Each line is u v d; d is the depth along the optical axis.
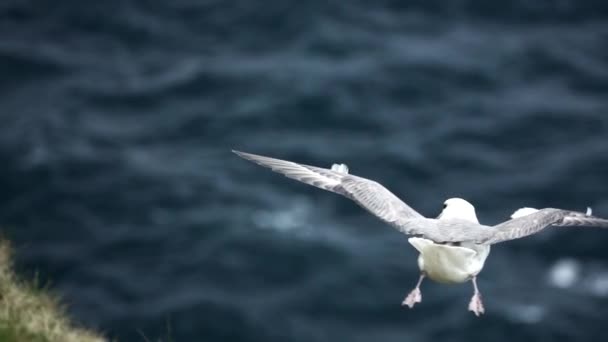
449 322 41.72
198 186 50.72
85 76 61.22
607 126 55.84
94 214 48.44
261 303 42.53
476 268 11.87
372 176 52.09
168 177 51.28
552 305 42.75
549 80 61.03
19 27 66.19
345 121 56.91
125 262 45.22
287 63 62.50
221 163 52.97
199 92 59.91
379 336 41.09
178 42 65.75
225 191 50.31
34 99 58.66
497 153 53.88
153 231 47.31
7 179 50.44
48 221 47.78
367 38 64.88
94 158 52.56
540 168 52.16
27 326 15.21
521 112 57.22
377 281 44.00
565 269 45.25
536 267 45.53
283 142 55.09
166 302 42.19
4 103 58.03
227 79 60.75
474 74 61.12
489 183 51.22
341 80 60.03
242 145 54.94
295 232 47.16
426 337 41.12
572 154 53.28
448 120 56.72
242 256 45.62
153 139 55.34
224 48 64.88
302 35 65.62
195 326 40.94
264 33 66.12
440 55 62.84
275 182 51.16
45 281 41.94
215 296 42.75
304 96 58.62
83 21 67.12
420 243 11.80
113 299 42.50
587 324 41.72
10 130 54.66
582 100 58.75
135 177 51.12
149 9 68.56
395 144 54.56
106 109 58.16
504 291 43.62
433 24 66.69
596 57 62.97
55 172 50.97
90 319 40.91
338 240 46.66
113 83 60.75
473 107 58.03
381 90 59.47
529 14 67.75
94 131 55.50
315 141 55.25
